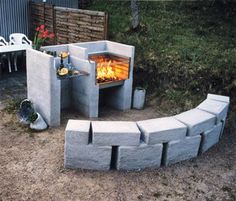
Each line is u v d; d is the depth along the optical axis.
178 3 12.23
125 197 4.49
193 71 7.66
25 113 6.43
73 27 9.12
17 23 10.64
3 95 7.81
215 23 10.52
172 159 5.27
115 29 10.15
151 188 4.71
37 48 8.34
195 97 7.41
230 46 8.88
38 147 5.61
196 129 5.34
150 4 12.30
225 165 5.37
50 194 4.46
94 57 7.58
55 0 11.10
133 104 7.68
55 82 6.17
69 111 7.25
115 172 5.01
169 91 7.73
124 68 7.41
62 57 6.76
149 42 9.18
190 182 4.89
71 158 4.96
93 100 6.86
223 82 7.42
